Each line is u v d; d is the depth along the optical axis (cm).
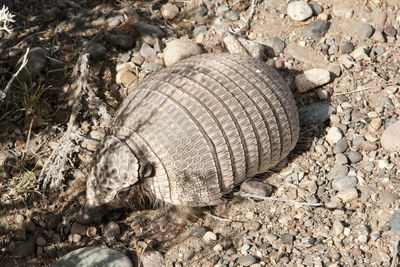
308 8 169
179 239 150
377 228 148
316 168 154
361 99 161
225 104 149
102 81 163
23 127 158
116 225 150
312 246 147
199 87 150
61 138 155
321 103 160
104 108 157
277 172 155
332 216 150
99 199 147
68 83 161
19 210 151
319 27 167
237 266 146
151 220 152
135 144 147
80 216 150
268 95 152
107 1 171
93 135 157
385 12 169
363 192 151
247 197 152
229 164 149
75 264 146
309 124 159
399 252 146
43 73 162
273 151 152
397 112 158
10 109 159
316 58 166
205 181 148
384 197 150
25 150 156
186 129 147
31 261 149
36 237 150
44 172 154
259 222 150
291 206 151
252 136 150
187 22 170
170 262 148
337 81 163
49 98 160
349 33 167
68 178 154
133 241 150
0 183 153
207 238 149
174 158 147
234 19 170
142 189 149
